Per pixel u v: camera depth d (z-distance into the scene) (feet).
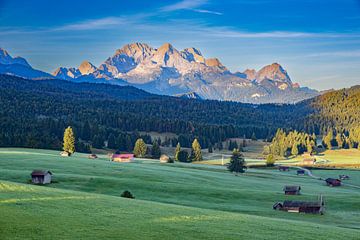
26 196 181.16
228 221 172.14
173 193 295.48
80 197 194.49
